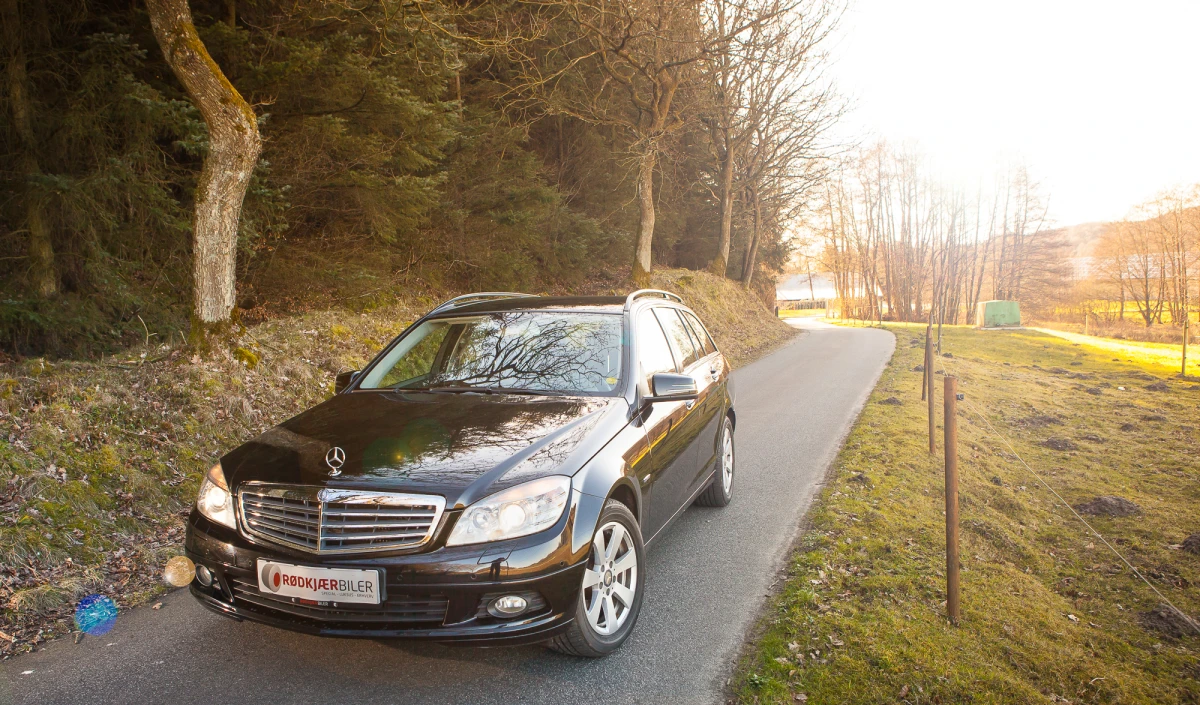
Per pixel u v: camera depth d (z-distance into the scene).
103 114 8.12
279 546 2.80
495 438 3.12
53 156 8.30
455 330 4.39
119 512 5.01
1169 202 58.12
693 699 2.84
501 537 2.71
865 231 71.88
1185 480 8.20
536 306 4.51
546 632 2.76
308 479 2.85
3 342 7.70
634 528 3.32
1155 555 5.67
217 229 7.59
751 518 5.35
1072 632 4.05
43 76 8.38
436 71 11.23
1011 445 9.60
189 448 6.08
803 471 6.82
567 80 20.64
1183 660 3.86
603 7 17.34
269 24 10.37
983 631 3.71
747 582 4.10
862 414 9.95
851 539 4.82
